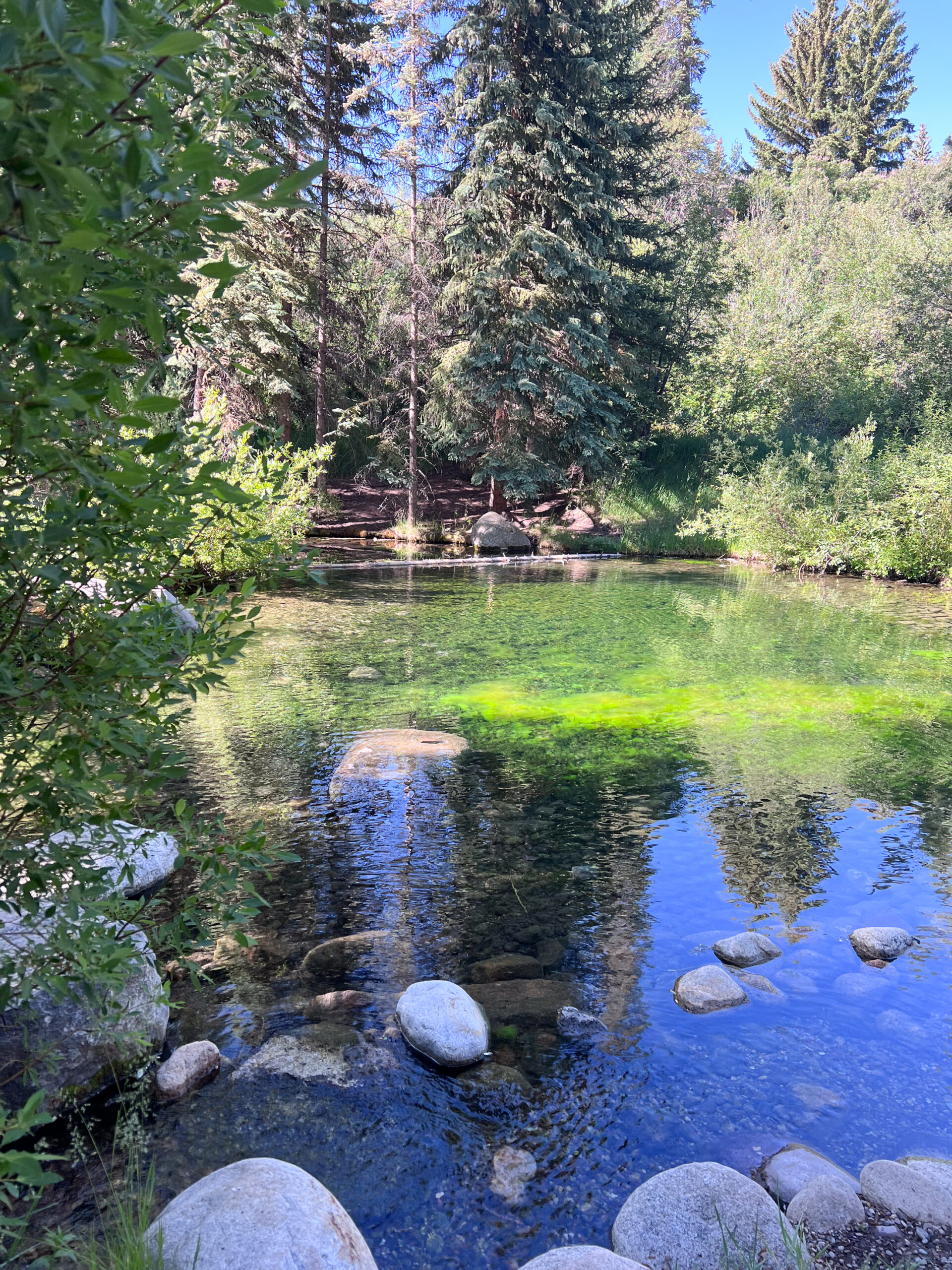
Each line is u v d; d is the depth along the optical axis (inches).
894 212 1526.8
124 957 80.0
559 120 845.2
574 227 911.7
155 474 57.6
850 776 244.5
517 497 948.6
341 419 976.3
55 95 36.2
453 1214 95.7
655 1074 120.3
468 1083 117.2
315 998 135.0
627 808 218.7
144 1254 80.7
